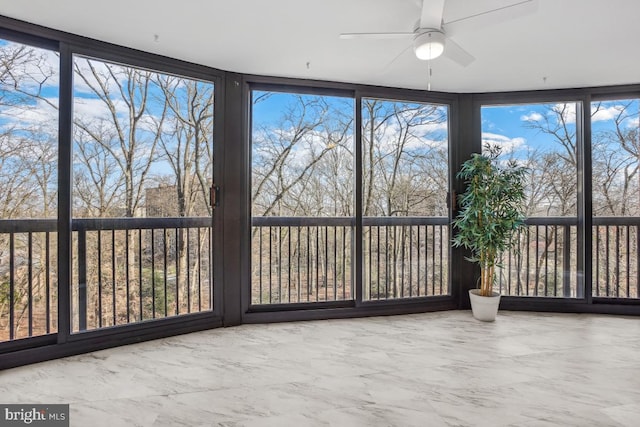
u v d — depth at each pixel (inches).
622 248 139.7
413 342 107.6
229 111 122.5
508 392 77.4
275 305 131.3
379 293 141.5
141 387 79.8
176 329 113.7
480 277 142.9
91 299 104.7
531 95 139.9
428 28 75.1
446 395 76.3
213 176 121.3
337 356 97.3
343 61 113.5
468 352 99.7
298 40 99.4
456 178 143.1
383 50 105.4
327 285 138.1
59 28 93.2
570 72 121.1
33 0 80.1
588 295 137.3
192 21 89.3
